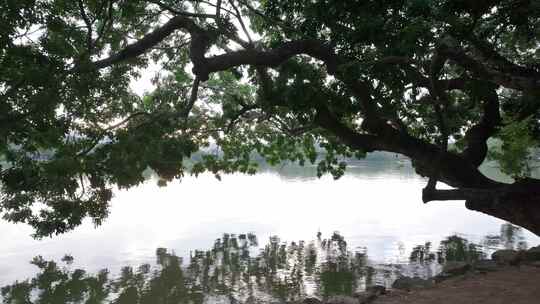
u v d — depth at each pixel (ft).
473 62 26.48
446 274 45.93
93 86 30.55
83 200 35.35
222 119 50.52
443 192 28.43
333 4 30.76
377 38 29.09
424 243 82.89
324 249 79.10
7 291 54.90
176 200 159.33
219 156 59.77
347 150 53.98
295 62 37.70
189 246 82.74
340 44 33.83
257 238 90.27
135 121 43.19
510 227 100.07
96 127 37.70
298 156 63.77
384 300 36.27
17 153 32.30
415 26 25.38
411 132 50.62
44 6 28.07
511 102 34.96
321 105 35.99
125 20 42.88
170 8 36.37
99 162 33.45
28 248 81.25
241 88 61.11
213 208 136.77
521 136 49.52
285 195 171.42
